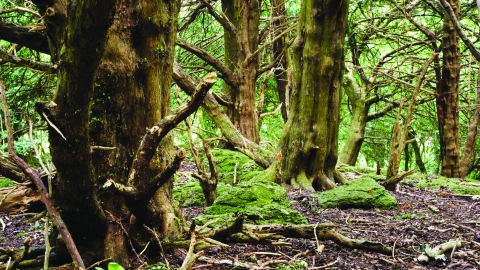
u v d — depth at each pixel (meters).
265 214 3.49
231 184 5.65
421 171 13.70
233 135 6.26
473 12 9.78
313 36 5.19
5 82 6.16
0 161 2.24
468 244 3.28
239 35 8.01
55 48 2.25
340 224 3.84
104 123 2.36
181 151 2.05
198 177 4.20
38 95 6.11
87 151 1.94
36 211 2.53
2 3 5.11
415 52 11.35
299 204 4.62
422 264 2.83
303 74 5.32
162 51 2.49
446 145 8.53
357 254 2.92
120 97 2.38
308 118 5.36
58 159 1.93
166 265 2.33
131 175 2.24
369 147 14.31
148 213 2.41
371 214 4.30
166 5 2.53
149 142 2.19
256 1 8.08
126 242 2.40
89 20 1.60
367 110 11.80
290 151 5.44
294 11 10.01
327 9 5.09
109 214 2.33
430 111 12.04
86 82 1.73
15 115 6.29
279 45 9.70
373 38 10.36
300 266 2.56
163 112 2.65
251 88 8.12
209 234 2.52
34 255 2.31
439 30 9.55
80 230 2.28
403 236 3.50
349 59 12.54
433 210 4.56
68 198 2.11
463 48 11.09
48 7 2.07
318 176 5.43
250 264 2.56
